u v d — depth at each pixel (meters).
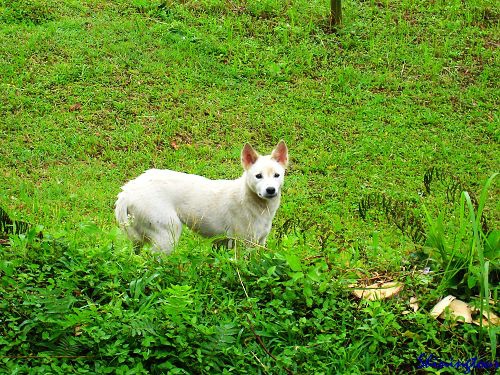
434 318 5.43
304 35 15.14
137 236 7.37
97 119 12.07
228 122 12.39
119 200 7.40
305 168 11.19
